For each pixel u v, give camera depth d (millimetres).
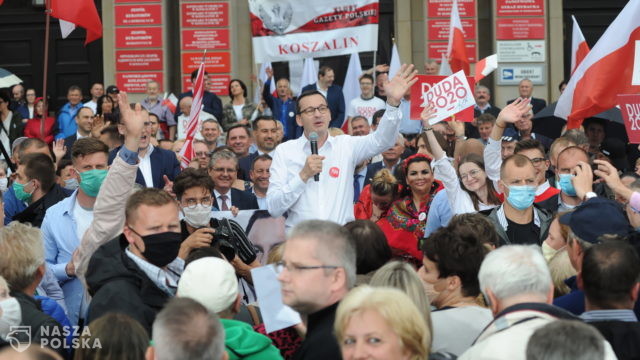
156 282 4383
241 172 9039
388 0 15703
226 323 3967
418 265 6504
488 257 3686
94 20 9344
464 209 6355
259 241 6270
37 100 13625
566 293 4734
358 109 12547
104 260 4430
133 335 3406
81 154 5785
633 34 7469
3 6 16125
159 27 14844
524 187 5824
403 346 3217
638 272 3896
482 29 15500
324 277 3680
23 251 4496
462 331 4000
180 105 12609
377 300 3248
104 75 15031
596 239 4430
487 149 6527
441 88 6902
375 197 6707
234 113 12930
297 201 6141
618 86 7516
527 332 3385
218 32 14773
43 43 16094
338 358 3590
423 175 6520
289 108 12750
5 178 7570
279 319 4188
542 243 5930
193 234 5051
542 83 14562
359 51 13242
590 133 9156
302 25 13352
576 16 15539
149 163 8281
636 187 5594
